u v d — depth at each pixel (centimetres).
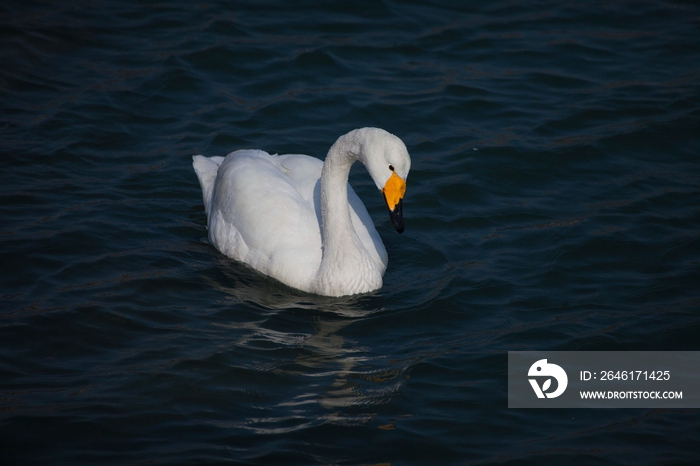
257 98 1939
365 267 1312
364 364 1120
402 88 2002
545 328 1207
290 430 979
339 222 1302
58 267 1326
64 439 948
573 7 2394
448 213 1569
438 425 998
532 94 1992
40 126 1755
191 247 1451
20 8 2219
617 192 1619
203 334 1181
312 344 1170
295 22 2258
